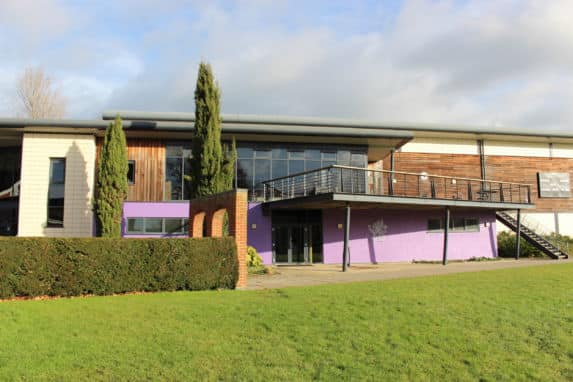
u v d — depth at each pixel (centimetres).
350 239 2611
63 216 2284
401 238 2727
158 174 2448
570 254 2942
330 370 686
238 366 690
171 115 2552
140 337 808
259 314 963
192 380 636
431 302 1073
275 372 671
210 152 2047
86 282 1189
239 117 2672
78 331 835
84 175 2314
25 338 788
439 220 2844
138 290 1257
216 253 1341
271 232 2472
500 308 1038
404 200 2219
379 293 1184
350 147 2658
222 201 1551
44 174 2305
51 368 663
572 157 3503
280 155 2578
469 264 2380
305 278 1697
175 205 2398
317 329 869
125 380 632
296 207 2419
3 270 1123
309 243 2525
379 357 741
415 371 694
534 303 1094
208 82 2100
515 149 3384
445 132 3109
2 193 2642
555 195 3425
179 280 1293
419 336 840
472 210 2961
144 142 2466
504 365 727
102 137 2419
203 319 924
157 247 1279
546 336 866
